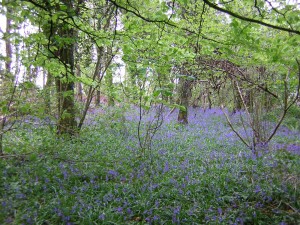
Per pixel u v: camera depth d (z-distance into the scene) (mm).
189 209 4918
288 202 5258
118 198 5117
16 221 4047
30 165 5898
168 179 6094
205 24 5762
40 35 4867
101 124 10211
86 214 4527
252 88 8266
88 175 5949
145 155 7887
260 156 8008
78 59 9883
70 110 8719
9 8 4148
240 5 4703
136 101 7199
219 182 5980
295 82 6023
